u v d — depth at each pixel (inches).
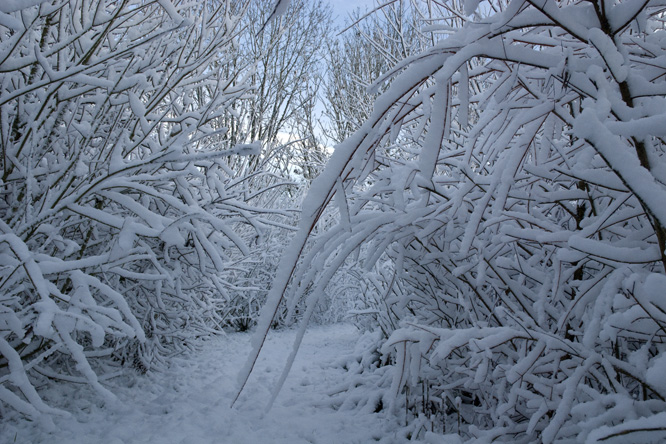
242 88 151.7
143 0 125.1
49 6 91.7
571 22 43.3
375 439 120.0
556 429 57.1
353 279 348.8
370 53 365.7
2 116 100.3
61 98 104.5
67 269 93.8
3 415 108.4
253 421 129.4
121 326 92.0
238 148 85.5
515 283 91.7
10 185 115.3
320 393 161.5
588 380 80.5
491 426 107.9
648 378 36.1
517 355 88.9
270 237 339.3
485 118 67.2
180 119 139.7
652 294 36.5
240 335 295.6
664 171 40.8
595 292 67.6
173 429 116.8
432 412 125.5
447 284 113.7
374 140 47.3
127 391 145.0
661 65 51.4
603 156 32.0
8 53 82.9
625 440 40.8
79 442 102.5
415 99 48.1
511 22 43.4
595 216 77.4
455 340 72.2
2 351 82.4
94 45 96.2
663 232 44.8
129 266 151.4
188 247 158.7
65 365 144.6
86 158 119.9
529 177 86.9
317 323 363.9
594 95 45.7
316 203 39.0
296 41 434.9
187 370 181.6
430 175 42.3
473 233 60.3
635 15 41.7
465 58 41.6
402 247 107.2
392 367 160.2
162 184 145.9
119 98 113.1
